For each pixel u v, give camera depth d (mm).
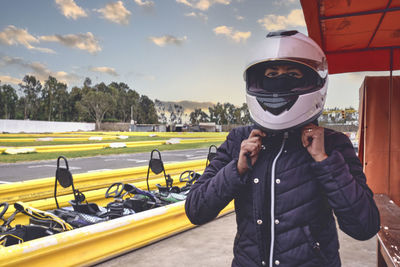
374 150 4383
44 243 2699
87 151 18672
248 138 1055
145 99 148125
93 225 3205
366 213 945
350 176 947
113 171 6559
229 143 1192
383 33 3072
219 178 1060
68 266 2881
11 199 4973
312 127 987
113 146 22203
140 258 3520
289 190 988
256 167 1041
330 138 1045
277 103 985
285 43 999
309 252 964
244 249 1062
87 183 6070
